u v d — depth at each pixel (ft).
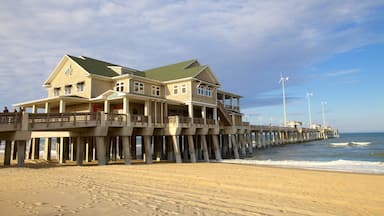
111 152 107.65
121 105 92.73
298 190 40.63
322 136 363.35
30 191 30.91
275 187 42.37
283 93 250.16
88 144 88.79
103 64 108.37
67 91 97.45
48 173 46.98
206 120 103.91
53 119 58.08
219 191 36.42
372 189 43.52
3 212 21.98
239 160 107.04
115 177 45.96
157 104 92.63
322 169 79.20
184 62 124.16
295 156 132.77
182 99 99.76
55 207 23.94
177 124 87.10
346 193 39.73
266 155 139.23
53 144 256.52
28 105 94.27
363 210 29.50
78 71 94.68
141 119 78.84
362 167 84.33
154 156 112.16
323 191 40.75
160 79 107.24
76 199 27.40
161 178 47.16
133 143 106.42
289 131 249.34
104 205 25.22
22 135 52.49
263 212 25.68
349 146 207.62
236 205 28.04
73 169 55.83
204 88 107.34
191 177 49.88
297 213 26.27
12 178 39.68
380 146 200.23
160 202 27.53
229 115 120.47
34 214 21.58
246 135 147.23
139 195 30.76
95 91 90.53
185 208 25.40
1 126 49.62
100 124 67.00
